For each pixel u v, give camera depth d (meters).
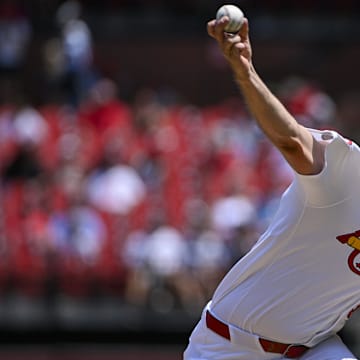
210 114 46.41
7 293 36.50
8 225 37.12
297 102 47.44
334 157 12.51
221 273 35.75
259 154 42.06
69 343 36.25
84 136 43.44
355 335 35.44
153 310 36.03
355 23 53.28
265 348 13.93
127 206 37.81
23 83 50.59
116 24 53.50
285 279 13.52
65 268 36.53
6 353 36.06
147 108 45.31
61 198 37.56
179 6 55.19
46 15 52.31
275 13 55.28
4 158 41.69
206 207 38.31
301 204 12.96
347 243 13.03
